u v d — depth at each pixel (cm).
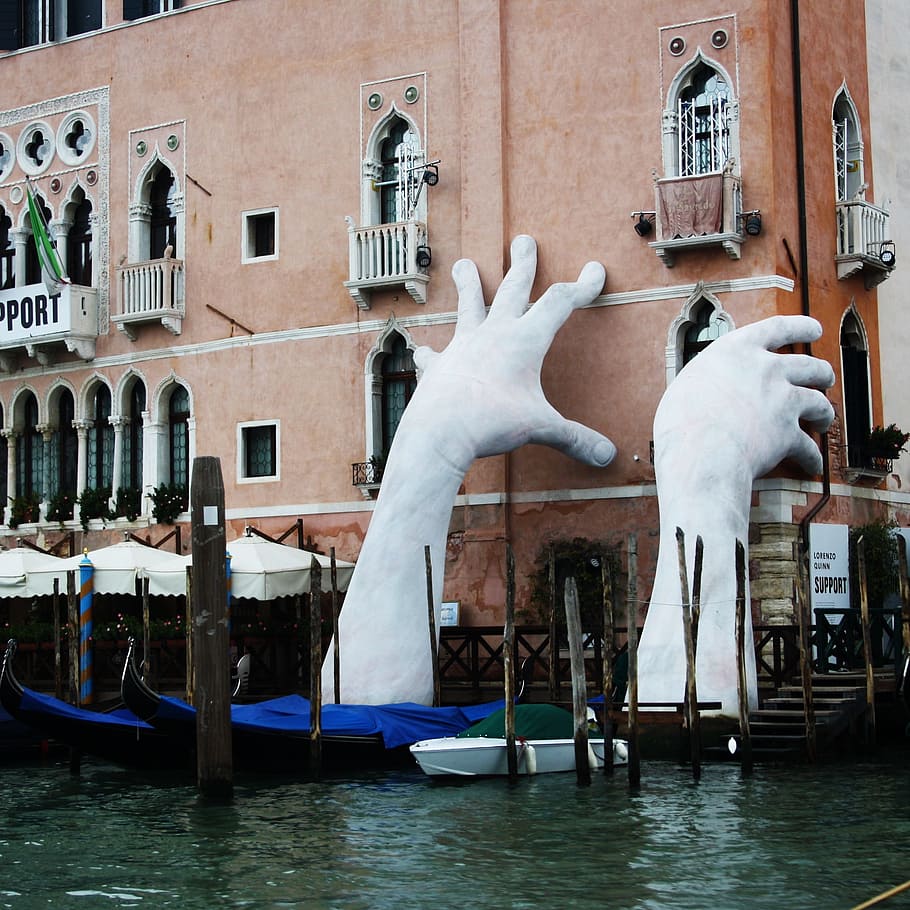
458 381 2591
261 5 3125
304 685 2852
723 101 2684
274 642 2895
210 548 2039
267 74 3112
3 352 3403
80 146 3356
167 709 2261
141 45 3269
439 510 2558
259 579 2772
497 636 2788
